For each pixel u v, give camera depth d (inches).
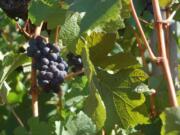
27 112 44.9
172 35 37.0
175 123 24.4
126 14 28.7
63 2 31.8
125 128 30.6
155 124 35.4
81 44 30.5
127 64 31.2
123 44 40.4
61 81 34.5
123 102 30.5
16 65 37.1
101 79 30.9
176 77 36.7
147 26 38.0
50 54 34.5
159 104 34.8
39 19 32.7
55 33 36.1
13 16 36.5
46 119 43.3
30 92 36.8
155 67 36.4
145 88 29.9
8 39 53.8
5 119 45.9
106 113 30.9
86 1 25.1
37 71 36.8
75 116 32.8
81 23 24.8
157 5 27.6
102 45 31.2
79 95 41.3
